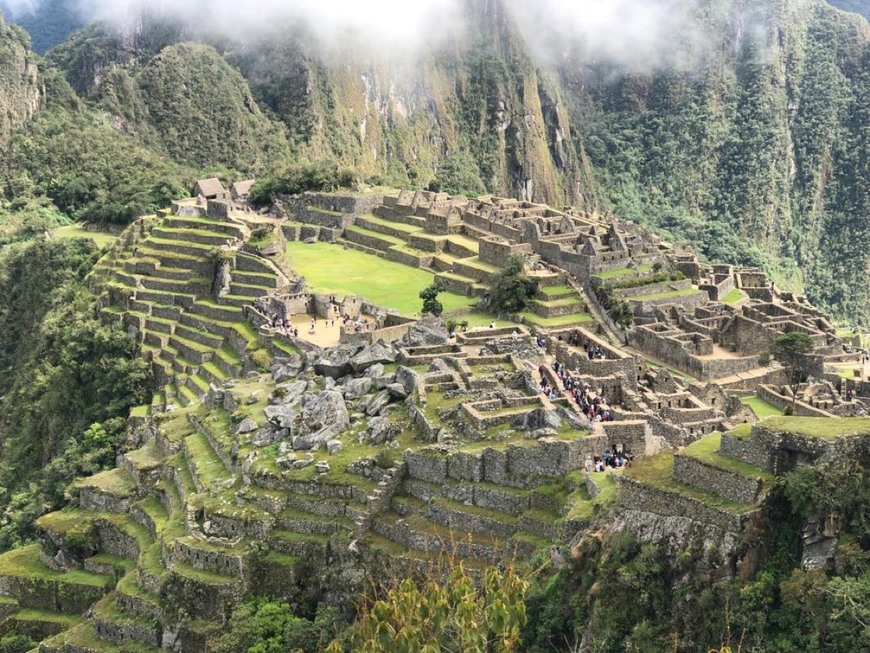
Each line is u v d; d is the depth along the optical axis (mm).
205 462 102812
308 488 90062
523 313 175500
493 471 82875
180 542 90062
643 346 168250
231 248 199625
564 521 73375
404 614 50844
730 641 58969
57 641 93438
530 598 68438
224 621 85688
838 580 58188
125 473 115938
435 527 81875
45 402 182000
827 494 60750
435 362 100938
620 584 64688
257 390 113000
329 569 84562
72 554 108375
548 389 93938
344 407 97312
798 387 150250
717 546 62250
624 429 83438
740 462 64750
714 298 195625
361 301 167625
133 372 170500
